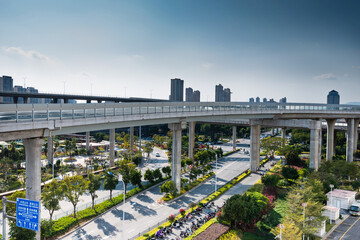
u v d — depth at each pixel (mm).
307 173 83688
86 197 69812
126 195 69812
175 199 69188
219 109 83688
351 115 117438
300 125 96625
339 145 150125
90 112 52438
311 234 48531
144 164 111688
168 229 50562
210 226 51250
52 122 45562
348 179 84938
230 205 51656
